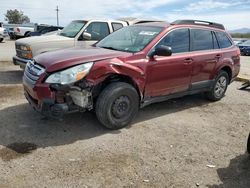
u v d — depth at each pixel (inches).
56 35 361.1
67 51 202.7
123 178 141.7
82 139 179.8
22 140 174.9
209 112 246.8
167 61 215.9
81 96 175.5
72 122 203.9
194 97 289.9
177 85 231.0
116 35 240.1
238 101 286.8
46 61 183.5
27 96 195.3
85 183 136.1
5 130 187.2
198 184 141.1
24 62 323.3
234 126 217.9
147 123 212.2
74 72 173.0
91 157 159.0
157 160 160.6
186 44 236.8
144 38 217.5
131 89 194.2
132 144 177.3
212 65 257.8
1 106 231.0
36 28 1069.8
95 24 366.3
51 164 150.3
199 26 252.7
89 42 356.8
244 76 424.8
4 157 154.8
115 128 195.3
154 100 219.3
